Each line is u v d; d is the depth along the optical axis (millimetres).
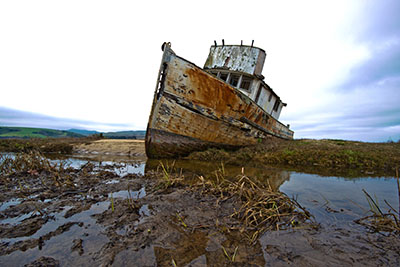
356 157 6320
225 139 7461
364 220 2139
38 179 3410
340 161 6062
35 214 2072
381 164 5770
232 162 6090
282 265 1397
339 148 7594
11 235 1667
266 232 1865
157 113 6094
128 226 1867
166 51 5695
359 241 1724
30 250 1474
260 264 1400
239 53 8266
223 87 6285
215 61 8633
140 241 1624
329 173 4867
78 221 1942
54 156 6641
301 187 3480
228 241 1686
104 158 6484
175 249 1541
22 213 2096
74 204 2363
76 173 3984
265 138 9523
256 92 8078
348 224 2059
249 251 1553
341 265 1410
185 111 6195
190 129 6586
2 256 1396
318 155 6523
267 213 2201
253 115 7762
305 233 1856
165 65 5781
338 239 1756
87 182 3309
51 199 2535
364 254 1538
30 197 2578
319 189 3367
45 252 1456
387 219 2064
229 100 6617
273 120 9883
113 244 1571
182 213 2213
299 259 1467
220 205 2488
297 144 8820
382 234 1846
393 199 2877
